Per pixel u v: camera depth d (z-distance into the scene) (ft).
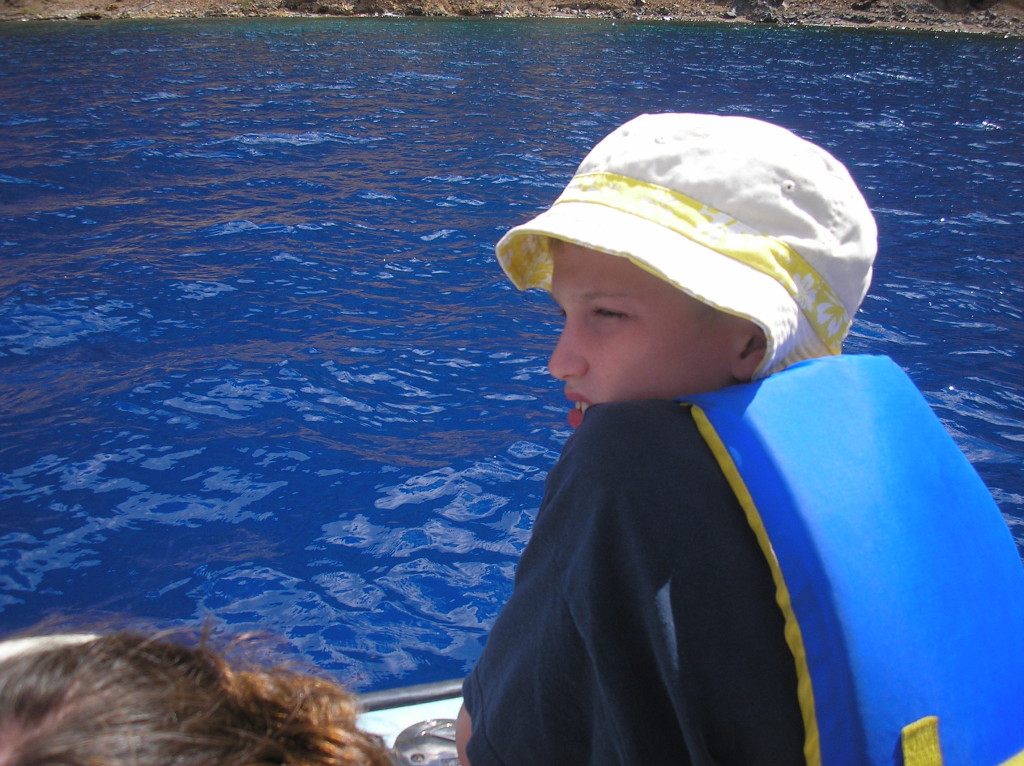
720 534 3.49
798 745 3.49
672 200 4.11
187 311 19.62
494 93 47.65
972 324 20.65
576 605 3.69
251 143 34.81
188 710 2.77
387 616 11.31
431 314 20.04
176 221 25.58
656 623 3.48
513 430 15.57
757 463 3.51
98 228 24.84
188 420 15.40
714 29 83.56
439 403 16.40
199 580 11.78
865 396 3.81
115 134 35.68
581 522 3.72
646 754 3.61
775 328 3.92
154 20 76.33
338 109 41.88
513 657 4.08
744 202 4.05
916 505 3.64
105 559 12.12
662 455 3.60
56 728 2.59
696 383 4.27
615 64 59.82
